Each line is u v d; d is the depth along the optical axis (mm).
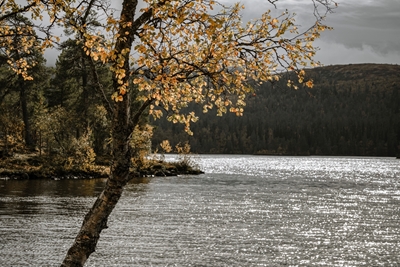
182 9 6414
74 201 36938
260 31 6996
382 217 33500
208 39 6863
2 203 34656
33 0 8742
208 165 124562
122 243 23203
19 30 9758
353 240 25641
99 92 7809
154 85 6477
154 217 30875
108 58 6422
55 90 82438
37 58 63031
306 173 94250
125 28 6961
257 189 53656
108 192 7641
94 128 75625
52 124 68312
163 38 6840
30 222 27438
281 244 24234
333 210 36750
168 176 71125
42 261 19531
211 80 7219
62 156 64375
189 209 35062
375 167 132625
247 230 27500
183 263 20188
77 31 7363
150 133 72125
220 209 35562
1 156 62625
